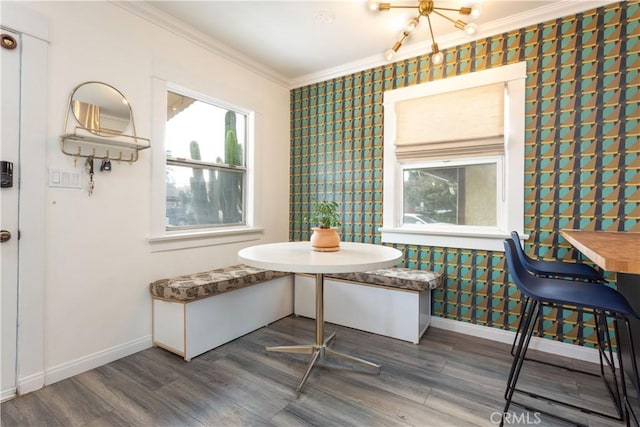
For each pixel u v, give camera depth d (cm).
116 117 199
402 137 272
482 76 237
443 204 264
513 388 144
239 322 238
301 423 142
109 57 196
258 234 313
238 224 302
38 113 167
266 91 321
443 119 252
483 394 165
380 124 289
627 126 194
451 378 181
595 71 202
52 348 174
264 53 280
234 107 290
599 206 201
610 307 120
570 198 209
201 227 267
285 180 348
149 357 205
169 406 154
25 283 163
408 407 154
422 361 201
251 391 167
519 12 216
